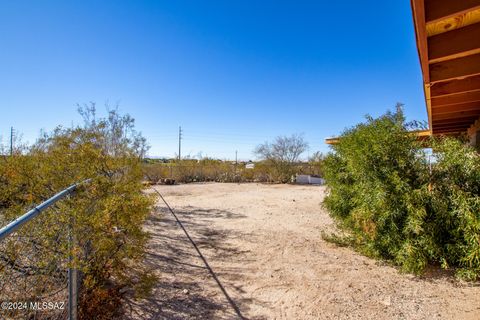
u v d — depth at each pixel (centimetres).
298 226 636
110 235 258
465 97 380
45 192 281
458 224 349
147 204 299
